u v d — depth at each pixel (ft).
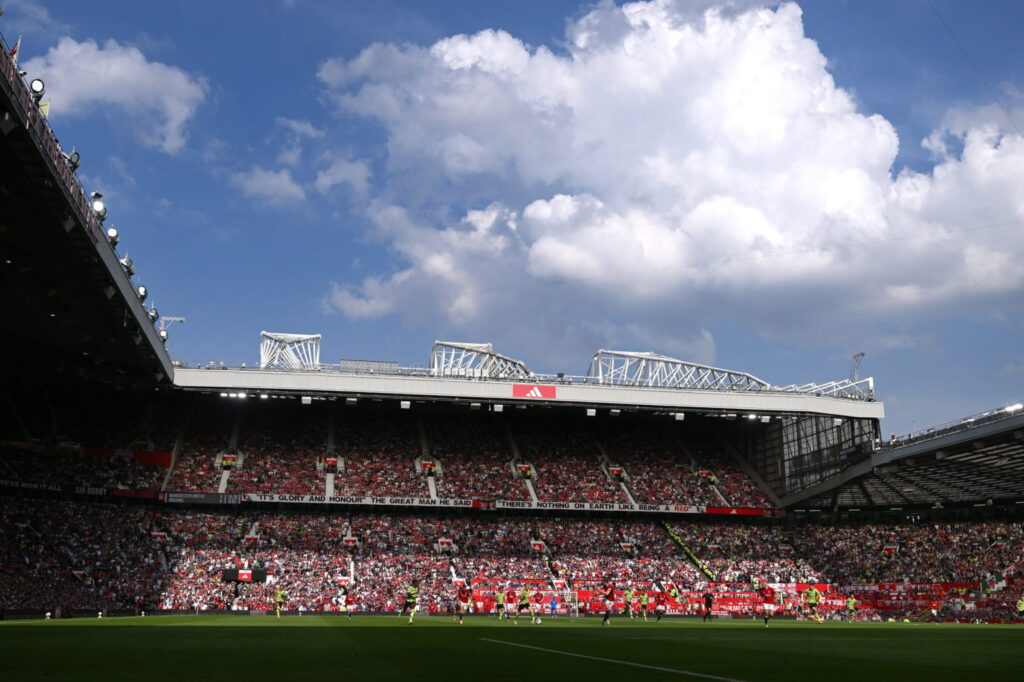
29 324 197.06
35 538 233.55
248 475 281.54
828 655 83.76
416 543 276.21
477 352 310.24
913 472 274.77
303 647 86.69
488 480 299.58
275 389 266.36
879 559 292.40
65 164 129.70
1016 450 244.63
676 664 69.10
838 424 288.51
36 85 114.21
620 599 260.01
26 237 146.41
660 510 298.97
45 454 263.08
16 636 105.19
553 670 62.08
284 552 261.85
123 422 289.33
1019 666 71.41
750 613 262.26
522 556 276.62
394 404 309.42
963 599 261.44
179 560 250.57
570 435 331.77
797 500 307.58
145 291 188.85
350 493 280.92
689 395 285.23
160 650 80.02
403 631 130.82
